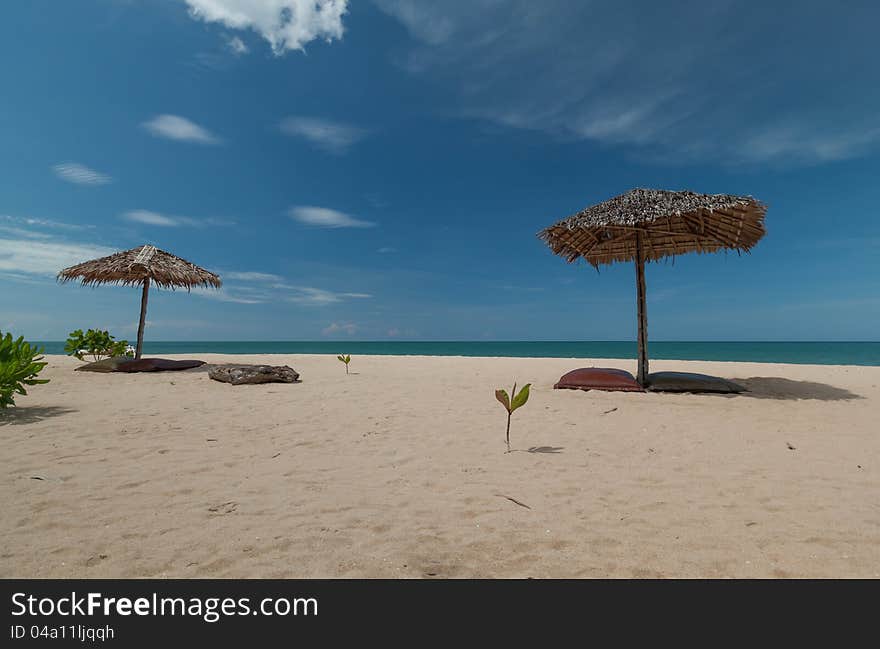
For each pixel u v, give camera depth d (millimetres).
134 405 6355
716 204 7172
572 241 9484
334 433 5070
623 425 5621
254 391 7898
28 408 6016
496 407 6691
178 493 3248
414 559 2416
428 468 3928
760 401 7168
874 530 2758
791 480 3674
